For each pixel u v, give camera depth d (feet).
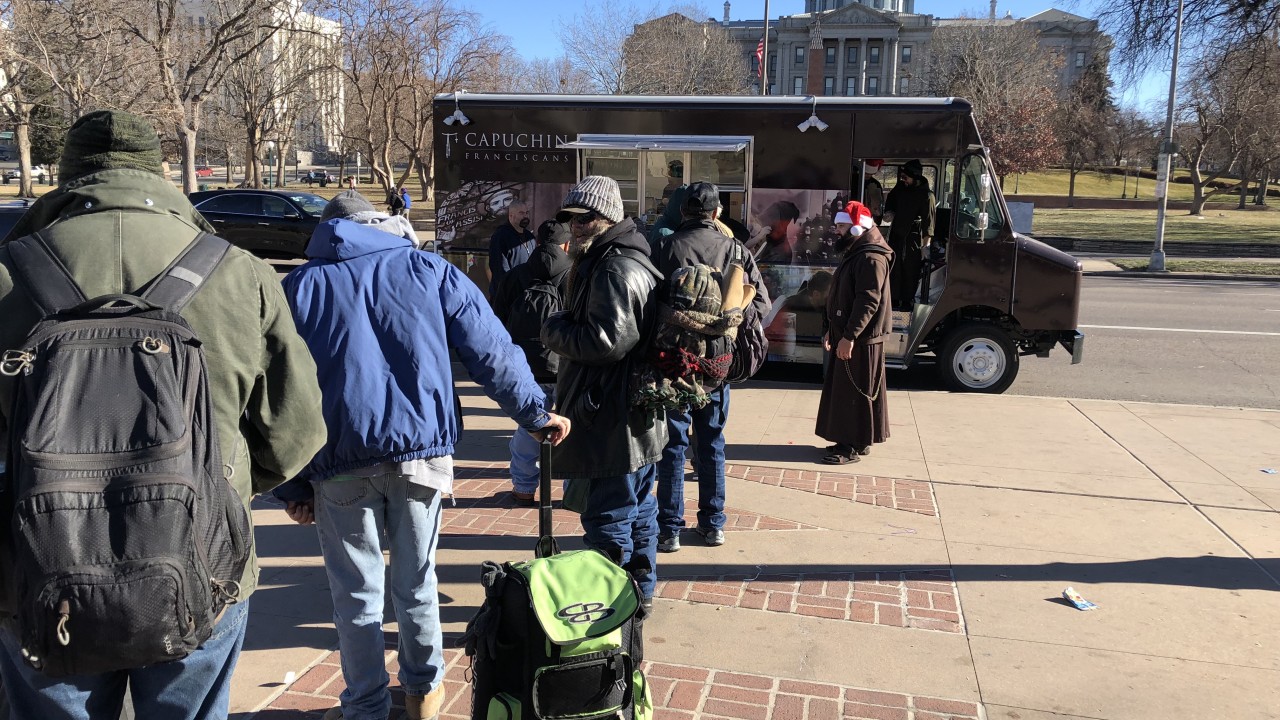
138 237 6.50
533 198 31.89
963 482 19.71
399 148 226.79
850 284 20.30
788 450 22.29
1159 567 15.21
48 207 6.79
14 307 6.19
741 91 163.94
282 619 13.05
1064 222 137.49
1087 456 21.88
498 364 9.72
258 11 91.04
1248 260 86.99
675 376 11.78
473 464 20.81
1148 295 60.08
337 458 9.30
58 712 6.29
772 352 31.17
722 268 14.37
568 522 16.98
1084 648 12.49
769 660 12.07
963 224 29.78
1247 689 11.48
